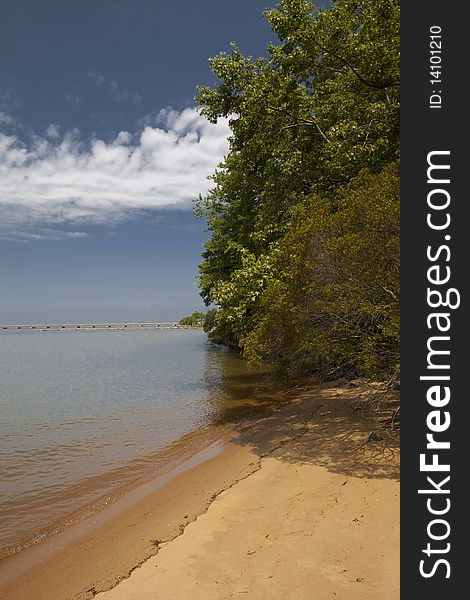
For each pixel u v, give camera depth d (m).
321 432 11.52
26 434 14.30
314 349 9.68
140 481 9.51
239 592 4.89
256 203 21.62
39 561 6.23
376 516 6.38
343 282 8.57
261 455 10.33
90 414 17.53
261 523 6.57
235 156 20.00
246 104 13.98
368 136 13.19
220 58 14.59
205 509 7.40
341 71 14.20
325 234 8.81
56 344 82.62
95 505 8.29
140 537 6.62
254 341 10.42
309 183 15.51
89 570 5.80
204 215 26.14
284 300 9.36
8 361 46.03
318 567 5.24
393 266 7.79
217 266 25.77
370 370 8.69
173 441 12.88
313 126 15.09
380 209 7.50
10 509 8.21
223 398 19.61
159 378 28.47
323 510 6.78
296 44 13.71
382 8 12.60
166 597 4.94
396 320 7.38
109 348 66.69
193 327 157.62
